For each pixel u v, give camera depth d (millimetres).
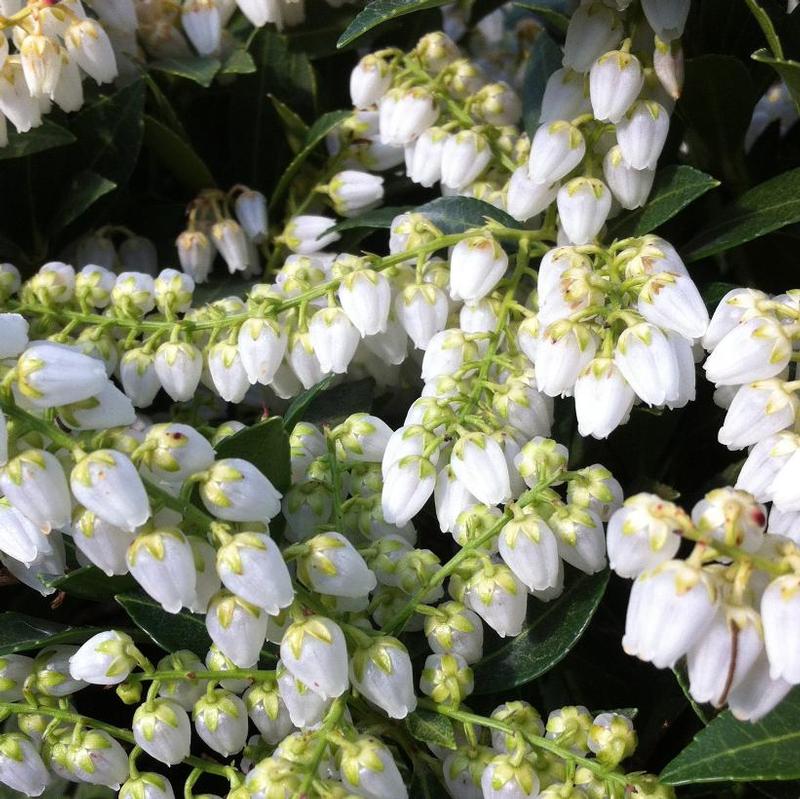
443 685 99
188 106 163
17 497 89
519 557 99
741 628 81
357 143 150
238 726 99
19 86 127
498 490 103
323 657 91
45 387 89
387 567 104
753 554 82
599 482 103
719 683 81
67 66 130
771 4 133
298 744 93
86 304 123
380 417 135
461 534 104
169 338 122
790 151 153
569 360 104
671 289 104
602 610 126
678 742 119
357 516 110
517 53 187
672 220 140
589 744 97
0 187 145
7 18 123
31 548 96
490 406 112
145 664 99
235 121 159
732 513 81
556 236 126
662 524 81
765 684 83
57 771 104
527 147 132
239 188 150
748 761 89
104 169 147
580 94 125
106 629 109
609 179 122
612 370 103
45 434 90
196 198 151
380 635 97
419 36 168
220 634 92
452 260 119
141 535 90
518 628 102
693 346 112
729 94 133
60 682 104
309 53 160
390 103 135
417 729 99
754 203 126
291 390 122
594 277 106
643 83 120
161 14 153
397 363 123
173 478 93
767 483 97
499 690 106
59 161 145
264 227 147
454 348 115
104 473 87
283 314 119
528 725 99
